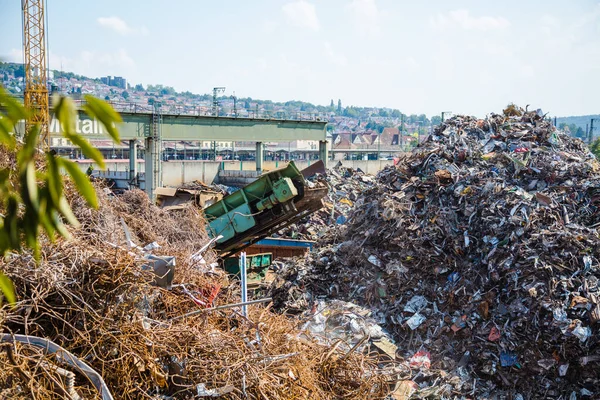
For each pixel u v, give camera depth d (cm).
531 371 1222
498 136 1853
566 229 1412
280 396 805
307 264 1667
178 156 7938
